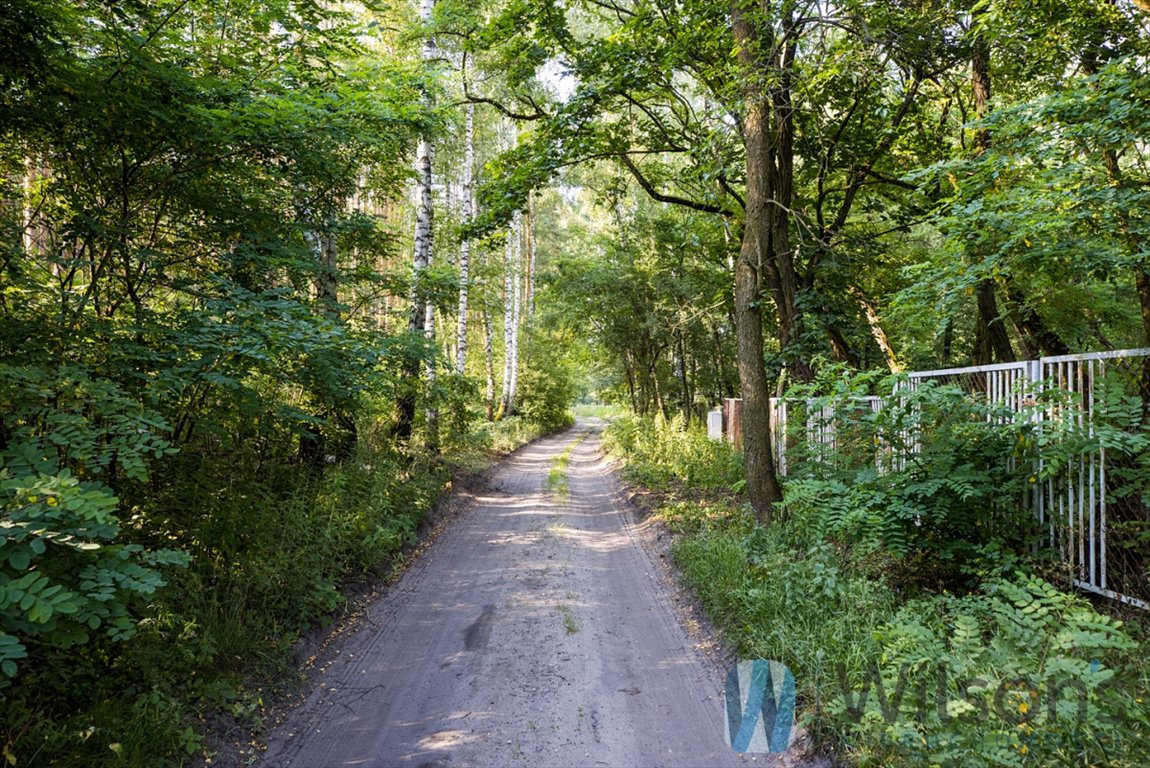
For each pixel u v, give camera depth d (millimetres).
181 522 4602
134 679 3717
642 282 19859
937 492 5129
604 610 6074
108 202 5363
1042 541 4941
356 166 7785
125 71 4727
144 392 4180
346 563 6555
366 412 7477
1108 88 5312
